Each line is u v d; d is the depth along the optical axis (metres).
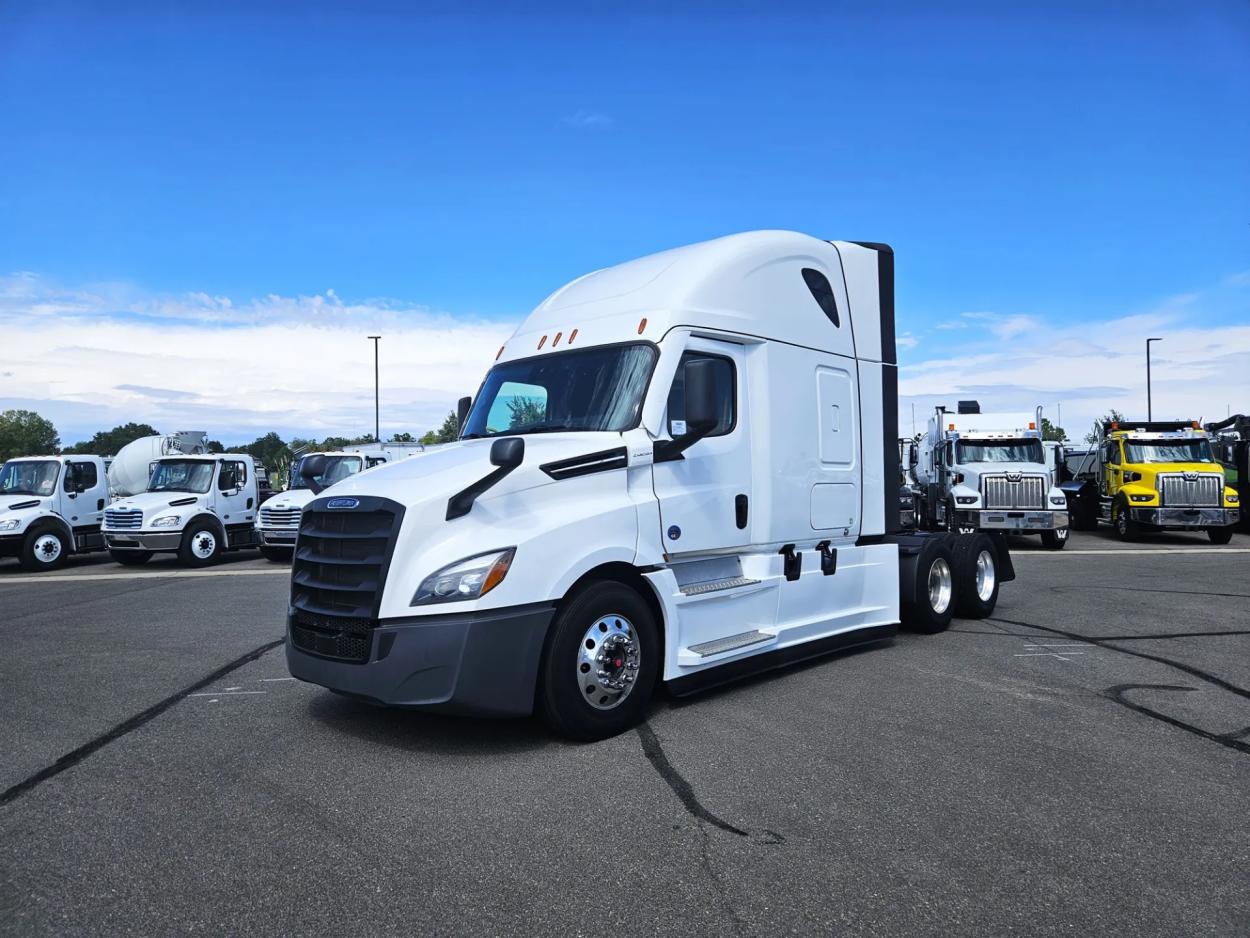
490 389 6.80
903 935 3.11
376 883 3.51
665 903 3.34
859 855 3.74
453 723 5.76
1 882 3.55
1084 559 16.75
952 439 21.00
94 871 3.64
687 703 6.19
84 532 19.34
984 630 9.02
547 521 5.29
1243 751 5.09
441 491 5.13
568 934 3.12
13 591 14.12
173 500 18.03
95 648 8.65
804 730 5.52
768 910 3.28
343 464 19.80
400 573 5.00
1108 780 4.62
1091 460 24.75
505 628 5.00
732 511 6.43
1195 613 10.01
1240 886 3.47
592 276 7.27
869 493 7.94
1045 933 3.12
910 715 5.85
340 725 5.75
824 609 7.37
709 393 5.69
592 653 5.32
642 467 5.86
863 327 8.02
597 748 5.21
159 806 4.36
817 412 7.31
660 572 5.79
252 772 4.85
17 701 6.51
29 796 4.52
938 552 8.91
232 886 3.50
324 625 5.28
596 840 3.90
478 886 3.48
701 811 4.22
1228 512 20.31
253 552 22.05
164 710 6.20
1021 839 3.89
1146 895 3.39
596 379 6.20
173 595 12.96
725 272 6.58
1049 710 5.96
